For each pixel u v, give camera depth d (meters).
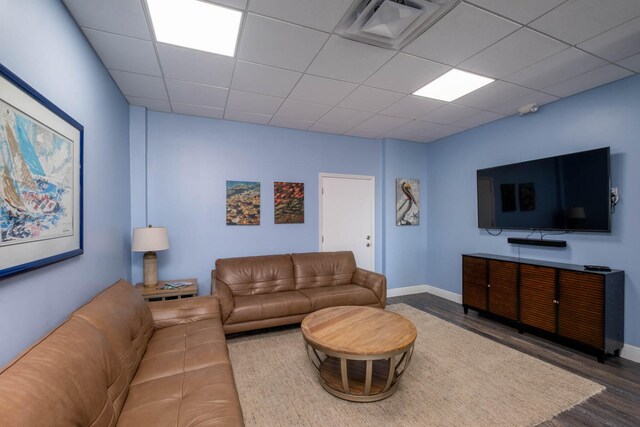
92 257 2.06
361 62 2.38
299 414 1.86
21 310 1.24
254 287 3.46
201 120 3.69
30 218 1.28
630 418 1.82
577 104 3.01
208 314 2.54
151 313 2.32
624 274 2.64
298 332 3.19
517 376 2.29
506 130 3.72
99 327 1.48
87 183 1.98
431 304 4.25
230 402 1.38
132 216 3.25
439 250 4.76
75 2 1.66
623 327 2.62
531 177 3.30
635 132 2.59
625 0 1.68
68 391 0.99
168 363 1.75
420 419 1.81
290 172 4.19
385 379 2.18
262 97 3.07
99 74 2.26
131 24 1.88
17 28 1.23
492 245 3.91
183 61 2.34
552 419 1.81
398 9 1.73
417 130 4.30
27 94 1.26
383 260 4.75
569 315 2.70
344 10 1.78
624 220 2.66
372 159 4.77
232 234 3.84
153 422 1.24
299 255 3.90
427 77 2.64
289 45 2.14
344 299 3.38
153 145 3.46
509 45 2.15
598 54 2.27
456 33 2.00
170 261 3.54
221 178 3.78
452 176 4.53
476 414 1.86
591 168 2.77
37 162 1.33
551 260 3.23
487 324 3.41
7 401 0.81
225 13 1.80
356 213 4.65
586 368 2.41
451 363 2.49
